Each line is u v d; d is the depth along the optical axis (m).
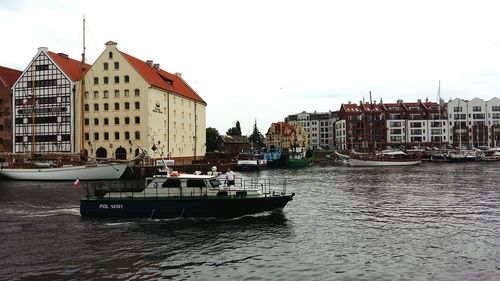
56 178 57.34
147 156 66.31
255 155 106.81
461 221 26.53
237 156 112.38
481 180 55.06
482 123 149.88
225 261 18.25
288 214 29.06
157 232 23.55
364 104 161.25
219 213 26.94
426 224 25.66
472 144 145.00
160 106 78.00
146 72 79.31
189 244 21.05
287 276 16.30
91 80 75.50
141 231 23.78
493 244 20.78
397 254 19.09
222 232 23.53
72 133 76.56
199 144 99.19
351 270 16.92
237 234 23.06
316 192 42.84
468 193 40.75
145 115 73.31
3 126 83.00
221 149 155.62
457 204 33.53
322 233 23.30
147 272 16.88
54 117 77.56
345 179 59.97
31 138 78.38
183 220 26.58
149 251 19.83
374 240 21.70
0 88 83.31
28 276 16.47
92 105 75.38
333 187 48.12
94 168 57.22
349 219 27.31
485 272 16.59
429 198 37.31
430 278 15.96
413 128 153.12
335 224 25.70
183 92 90.88
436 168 84.75
